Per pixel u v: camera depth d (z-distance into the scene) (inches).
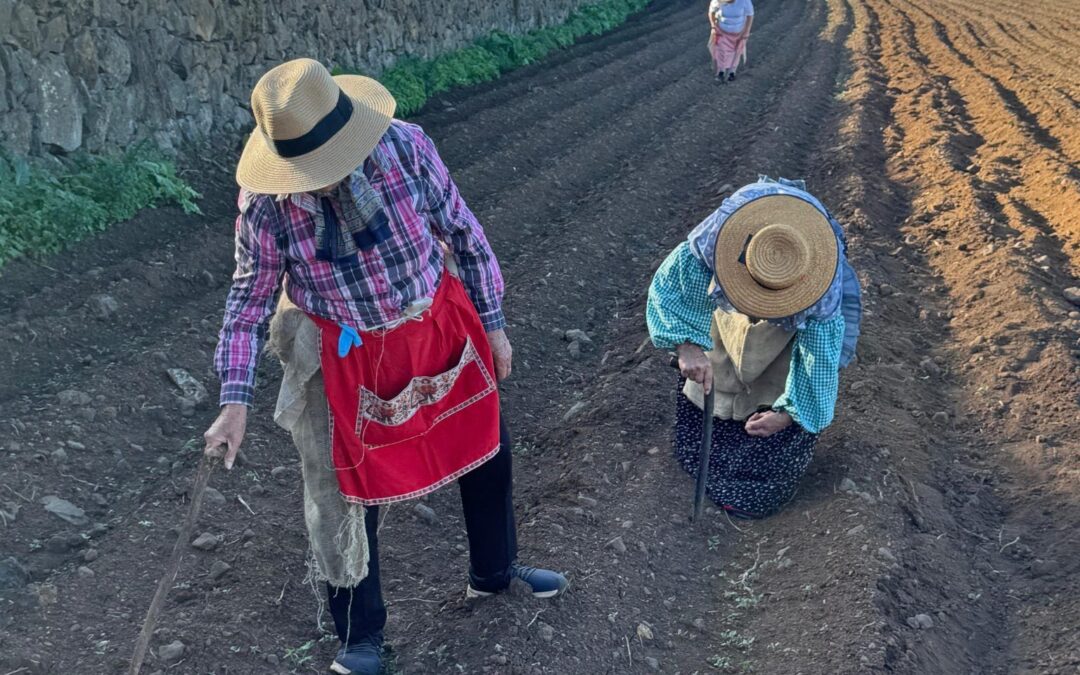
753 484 174.7
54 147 312.7
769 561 164.2
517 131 473.4
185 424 209.9
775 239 147.4
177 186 328.5
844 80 618.2
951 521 176.4
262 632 142.5
